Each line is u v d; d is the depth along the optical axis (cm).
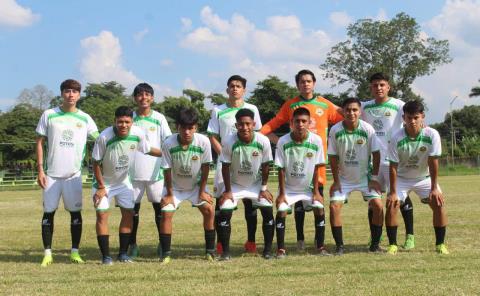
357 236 895
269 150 712
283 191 723
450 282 505
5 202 2103
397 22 5238
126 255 704
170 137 705
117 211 1516
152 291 498
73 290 507
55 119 714
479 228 922
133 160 716
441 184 2517
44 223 696
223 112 788
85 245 872
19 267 650
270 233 708
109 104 5675
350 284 510
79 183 718
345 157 733
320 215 726
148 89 783
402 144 714
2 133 5259
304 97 802
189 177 710
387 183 779
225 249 700
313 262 642
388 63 5366
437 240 707
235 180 729
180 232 1014
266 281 534
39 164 709
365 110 803
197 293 487
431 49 5341
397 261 633
